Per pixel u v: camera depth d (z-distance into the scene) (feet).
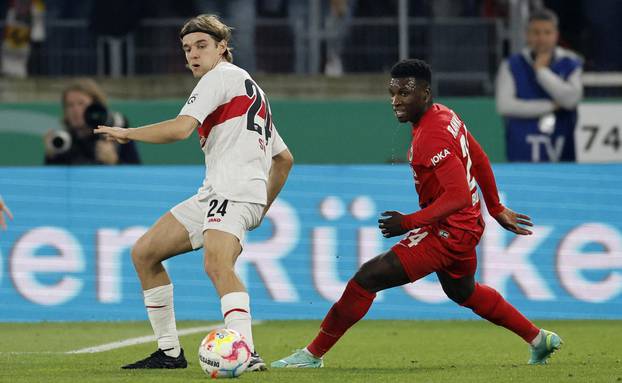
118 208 129.70
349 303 78.79
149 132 69.67
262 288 129.08
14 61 184.24
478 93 181.06
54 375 72.33
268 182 78.89
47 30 184.24
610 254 129.59
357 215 129.70
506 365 81.97
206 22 73.61
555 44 163.53
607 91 175.42
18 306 128.47
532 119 164.25
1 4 184.44
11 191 129.29
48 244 129.08
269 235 129.08
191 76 180.65
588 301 129.29
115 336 111.24
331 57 185.16
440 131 75.41
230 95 72.49
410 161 77.92
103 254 129.39
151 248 74.79
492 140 166.09
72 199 129.70
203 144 73.87
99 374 72.38
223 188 71.67
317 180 129.70
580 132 164.25
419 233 78.02
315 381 67.97
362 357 91.86
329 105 168.55
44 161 164.04
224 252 70.79
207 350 68.49
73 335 112.37
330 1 184.96
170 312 76.54
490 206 83.20
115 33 183.32
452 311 129.59
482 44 181.16
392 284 78.59
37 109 169.48
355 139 168.55
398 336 111.75
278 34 186.09
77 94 157.38
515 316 81.51
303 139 168.76
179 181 130.31
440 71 181.88
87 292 129.08
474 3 181.78
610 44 181.98
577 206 129.59
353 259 129.59
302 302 129.18
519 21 180.86
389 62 184.03
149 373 72.69
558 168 129.90
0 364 82.64
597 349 97.40
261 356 93.20
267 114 74.84
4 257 128.67
